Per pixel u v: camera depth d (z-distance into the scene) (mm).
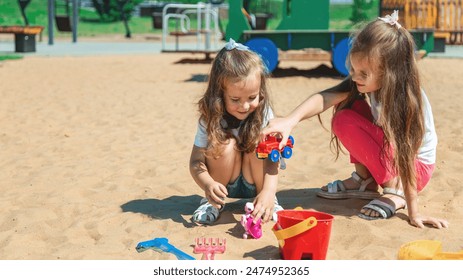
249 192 4301
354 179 4660
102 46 25047
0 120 8523
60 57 19344
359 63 3963
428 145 4270
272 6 32594
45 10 37625
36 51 21406
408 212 4113
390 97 3973
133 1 39844
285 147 3998
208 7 18844
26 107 9609
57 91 11477
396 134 4027
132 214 4395
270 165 4078
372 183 4633
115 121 8359
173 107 9523
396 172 4281
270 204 3957
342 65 13055
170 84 12578
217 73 3895
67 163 6027
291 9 13445
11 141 7195
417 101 4020
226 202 4660
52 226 4270
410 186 4051
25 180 5449
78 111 9250
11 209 4609
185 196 4879
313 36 13133
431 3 20672
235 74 3789
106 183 5230
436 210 4367
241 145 4074
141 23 38812
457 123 7418
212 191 3957
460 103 9125
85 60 18188
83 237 4043
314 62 16812
